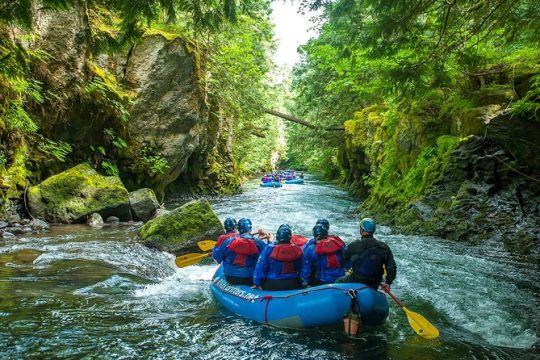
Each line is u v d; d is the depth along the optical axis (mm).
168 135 14992
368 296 4504
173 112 14930
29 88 10289
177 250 8328
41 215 10102
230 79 19750
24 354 3840
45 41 10961
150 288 6129
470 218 9422
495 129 8891
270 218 13336
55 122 11438
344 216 13945
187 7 5316
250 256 5531
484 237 8992
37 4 9602
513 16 5840
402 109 13500
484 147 9508
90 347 4066
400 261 7684
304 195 21891
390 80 6645
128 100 13547
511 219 8891
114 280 6180
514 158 9039
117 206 10938
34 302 5090
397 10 5668
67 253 7379
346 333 4586
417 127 12312
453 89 11656
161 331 4570
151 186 15297
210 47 17953
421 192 11078
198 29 5727
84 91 11945
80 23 11398
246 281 5523
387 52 6453
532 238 8344
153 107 14445
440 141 11055
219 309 5383
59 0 4496
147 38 14055
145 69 14094
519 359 4105
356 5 5973
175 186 18688
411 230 10352
